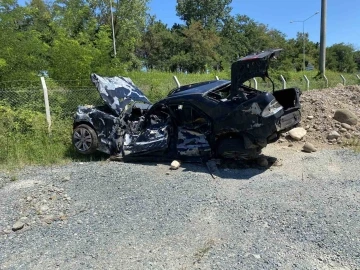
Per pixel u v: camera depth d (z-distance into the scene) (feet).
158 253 10.92
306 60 208.03
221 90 21.25
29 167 21.01
